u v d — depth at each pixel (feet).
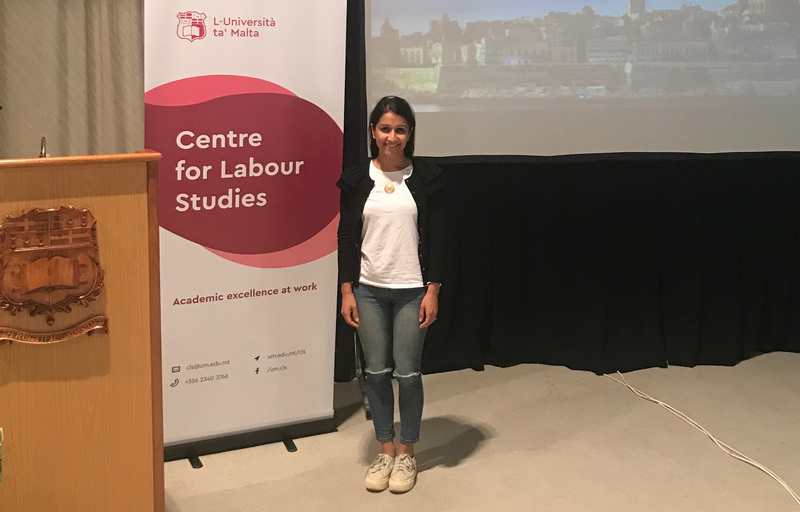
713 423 11.42
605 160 12.98
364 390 11.88
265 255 10.00
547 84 12.87
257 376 10.33
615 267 13.19
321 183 10.14
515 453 10.48
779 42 13.24
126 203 6.42
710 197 13.33
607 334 13.33
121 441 6.75
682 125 13.26
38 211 6.10
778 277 13.93
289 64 9.67
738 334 13.67
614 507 9.20
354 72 12.15
